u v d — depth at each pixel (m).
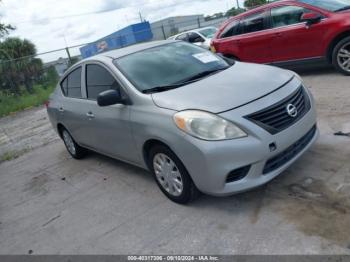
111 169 5.64
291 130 3.60
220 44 9.55
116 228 3.98
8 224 4.73
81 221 4.32
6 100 15.66
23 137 9.55
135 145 4.34
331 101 6.27
